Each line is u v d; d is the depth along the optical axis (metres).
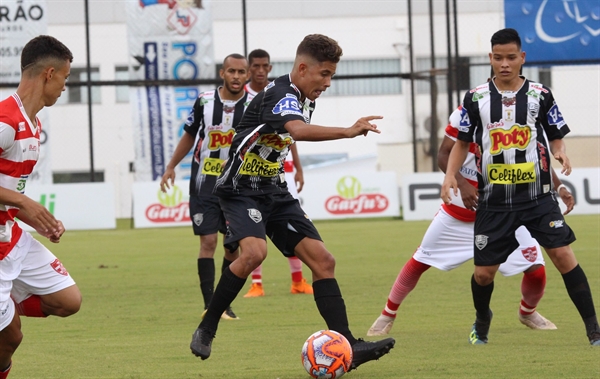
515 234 15.31
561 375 11.88
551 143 14.73
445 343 15.12
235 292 12.75
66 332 17.41
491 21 65.50
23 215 11.32
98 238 42.47
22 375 12.93
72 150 75.12
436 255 16.23
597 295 20.50
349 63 76.25
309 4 75.12
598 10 50.69
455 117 14.98
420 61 58.44
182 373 12.84
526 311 16.52
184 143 20.64
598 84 67.19
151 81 51.25
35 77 11.09
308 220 13.26
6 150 10.86
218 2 74.12
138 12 51.06
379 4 76.12
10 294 11.47
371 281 24.77
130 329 17.69
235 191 13.12
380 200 49.25
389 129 77.44
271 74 74.50
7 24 49.81
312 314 19.31
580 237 35.44
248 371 12.88
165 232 45.47
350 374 12.45
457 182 15.02
